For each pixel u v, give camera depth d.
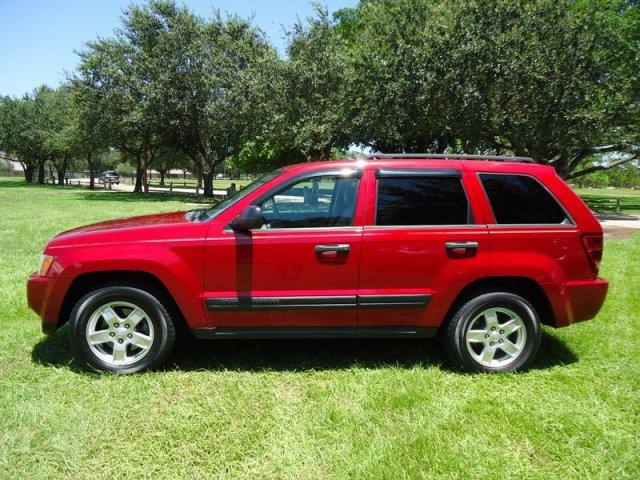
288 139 22.39
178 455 2.75
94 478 2.56
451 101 16.31
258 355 4.19
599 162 28.69
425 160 3.90
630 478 2.59
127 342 3.77
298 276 3.67
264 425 3.06
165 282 3.62
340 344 4.48
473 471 2.62
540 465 2.71
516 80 15.86
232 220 3.70
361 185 3.76
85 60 28.69
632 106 17.34
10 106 46.56
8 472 2.60
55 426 3.01
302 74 20.50
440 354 4.26
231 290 3.67
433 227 3.73
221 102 27.44
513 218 3.80
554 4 15.84
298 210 3.75
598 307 3.89
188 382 3.66
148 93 27.73
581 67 15.95
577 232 3.80
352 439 2.91
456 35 15.73
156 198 29.03
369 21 18.89
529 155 20.28
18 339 4.48
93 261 3.62
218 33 28.67
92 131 31.16
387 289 3.72
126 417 3.15
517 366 3.85
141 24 28.34
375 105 17.08
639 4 19.16
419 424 3.09
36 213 16.84
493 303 3.79
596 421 3.12
